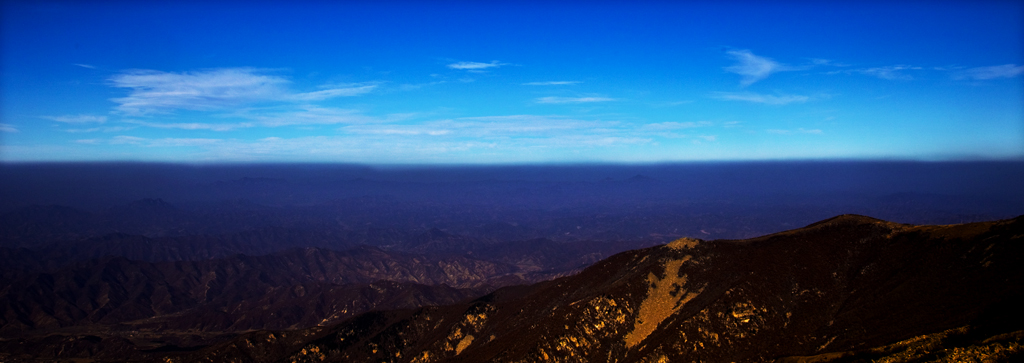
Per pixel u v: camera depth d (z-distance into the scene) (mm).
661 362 123125
